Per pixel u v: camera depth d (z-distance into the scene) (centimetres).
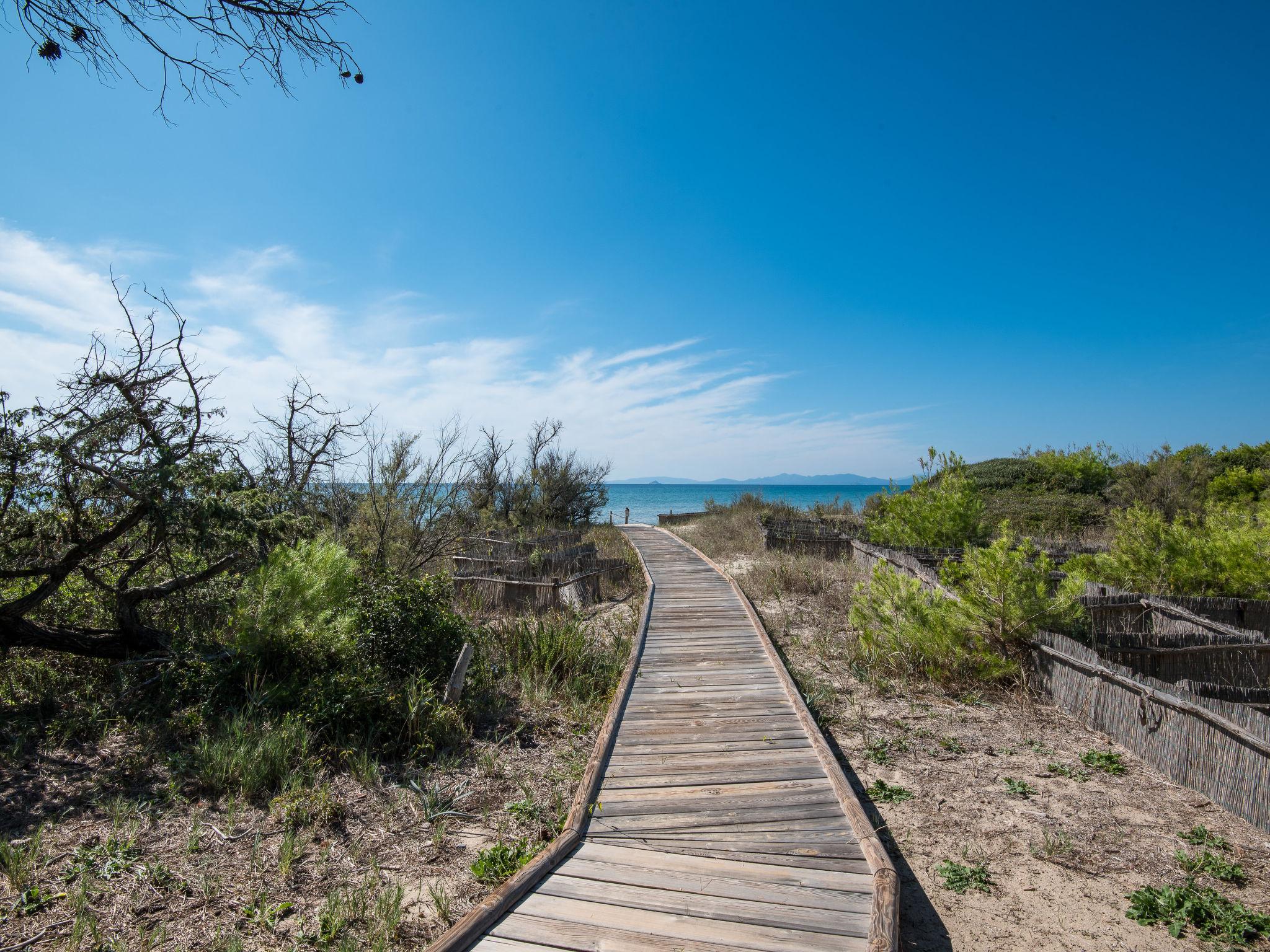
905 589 720
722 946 283
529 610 977
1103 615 749
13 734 525
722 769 474
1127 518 1012
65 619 648
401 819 437
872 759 515
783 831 388
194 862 381
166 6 304
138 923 331
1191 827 409
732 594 1143
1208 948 310
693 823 398
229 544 592
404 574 999
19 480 520
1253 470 1911
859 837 368
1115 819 423
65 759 499
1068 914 337
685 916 305
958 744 536
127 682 589
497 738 568
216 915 338
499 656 773
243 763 470
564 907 314
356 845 405
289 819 425
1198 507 1595
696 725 561
